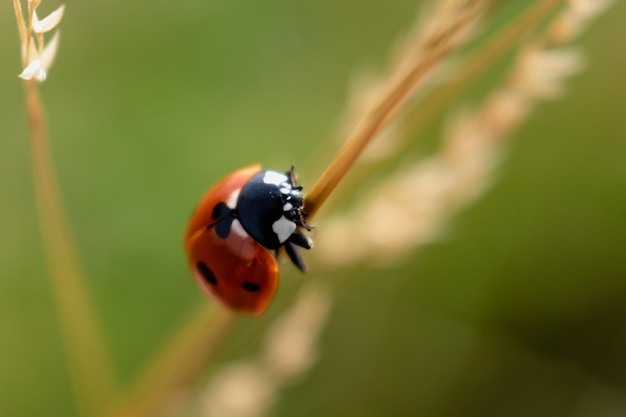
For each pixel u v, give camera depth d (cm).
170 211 11
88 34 12
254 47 12
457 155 6
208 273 7
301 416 10
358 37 13
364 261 7
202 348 7
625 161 11
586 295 11
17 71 11
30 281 10
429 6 6
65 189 11
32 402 9
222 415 7
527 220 11
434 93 6
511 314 11
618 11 11
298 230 7
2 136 11
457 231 11
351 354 10
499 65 12
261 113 12
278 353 7
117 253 11
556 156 11
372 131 6
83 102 12
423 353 11
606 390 10
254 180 7
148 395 7
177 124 12
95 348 7
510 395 10
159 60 12
